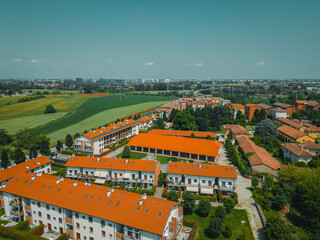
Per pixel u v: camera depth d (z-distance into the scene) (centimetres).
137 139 13050
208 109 19800
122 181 8681
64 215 6106
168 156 12075
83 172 9150
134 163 8906
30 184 6919
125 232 5403
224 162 11331
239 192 8444
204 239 6047
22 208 6806
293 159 10950
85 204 5972
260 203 7631
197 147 11750
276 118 19188
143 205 5706
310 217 6669
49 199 6281
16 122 19862
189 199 7131
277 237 5703
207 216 7088
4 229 6088
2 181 7925
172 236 5459
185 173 8412
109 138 13638
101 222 5653
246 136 14088
